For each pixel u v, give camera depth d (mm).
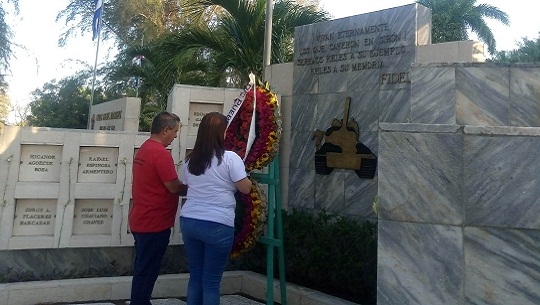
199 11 8781
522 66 3621
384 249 2637
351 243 4461
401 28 5449
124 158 4969
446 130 2572
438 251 2531
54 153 4766
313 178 6062
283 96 6617
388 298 2598
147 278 3654
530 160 2420
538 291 2352
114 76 16391
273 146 4023
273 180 4074
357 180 5598
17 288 4285
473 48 5016
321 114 6109
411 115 3896
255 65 8398
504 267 2416
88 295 4516
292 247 4859
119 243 4918
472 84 3717
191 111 5215
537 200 2395
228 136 4254
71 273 4781
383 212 2660
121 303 4480
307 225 4887
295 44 6562
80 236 4801
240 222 4297
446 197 2541
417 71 3910
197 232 3189
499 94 3654
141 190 3656
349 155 5688
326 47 6188
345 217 5441
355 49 5863
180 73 9820
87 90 26734
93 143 4863
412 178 2613
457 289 2477
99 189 4871
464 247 2484
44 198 4695
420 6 5406
